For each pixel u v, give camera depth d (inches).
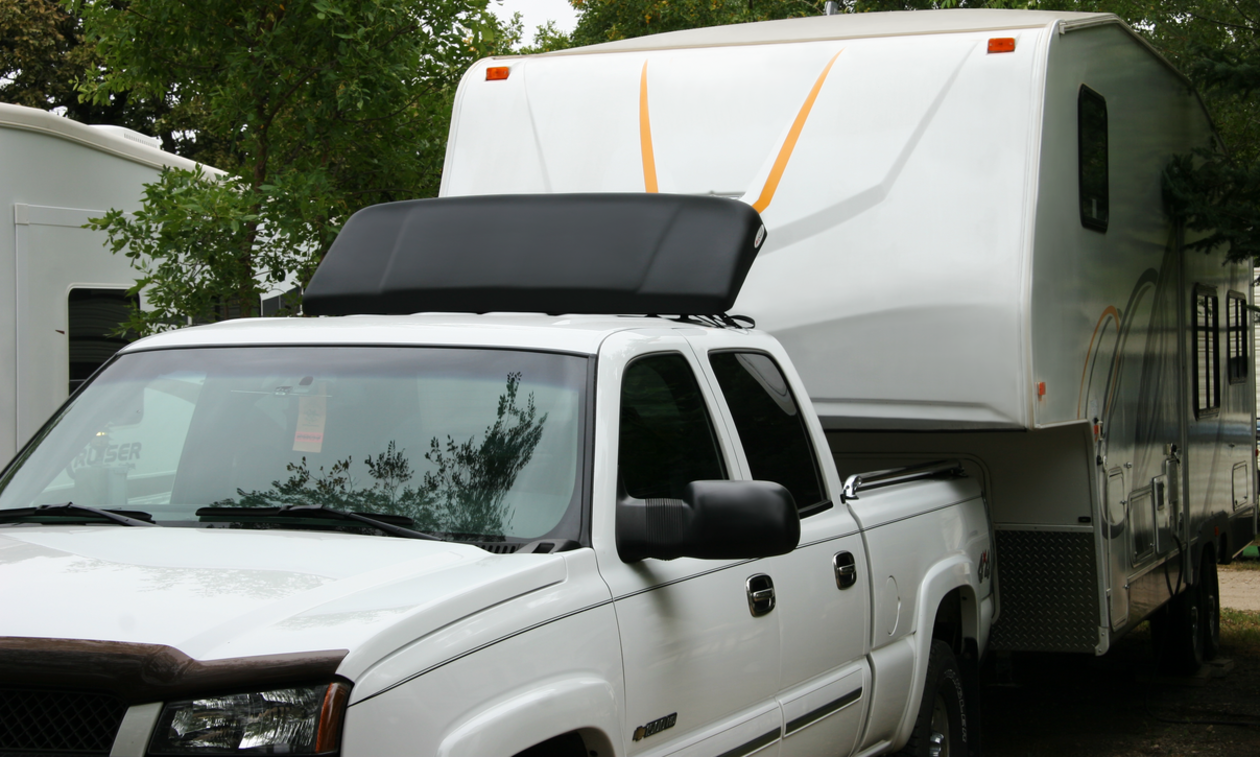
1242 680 342.0
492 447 125.5
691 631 129.8
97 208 336.2
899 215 219.8
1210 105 423.5
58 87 999.6
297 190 367.9
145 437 136.3
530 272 169.2
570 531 119.3
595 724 112.7
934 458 250.7
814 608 155.5
